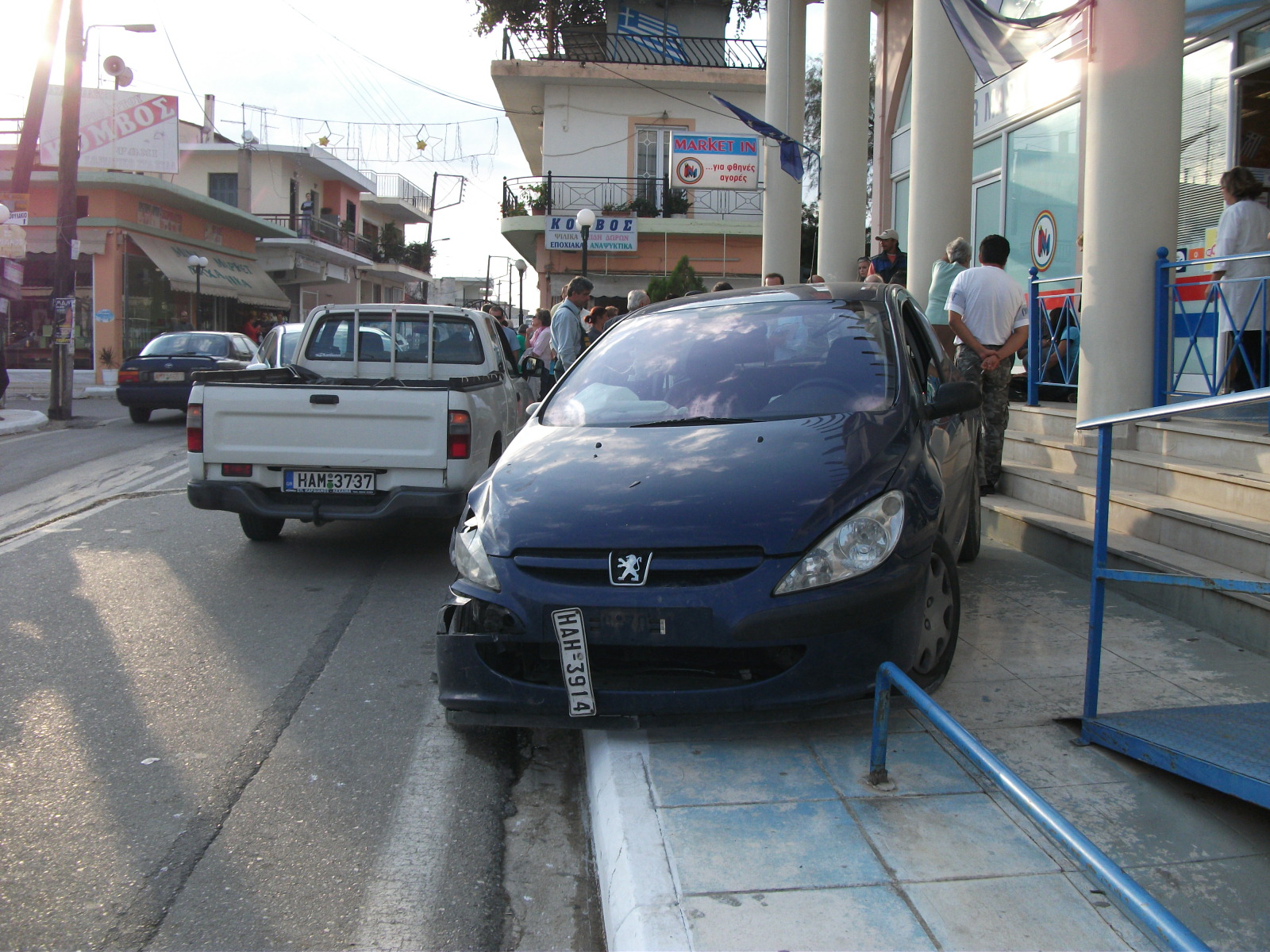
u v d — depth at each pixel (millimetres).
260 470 6352
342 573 6480
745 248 25266
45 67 16516
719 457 3783
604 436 4176
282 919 2713
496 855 3102
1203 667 4148
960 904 2523
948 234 9023
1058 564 5891
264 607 5656
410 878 2945
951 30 8828
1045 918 2469
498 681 3477
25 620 5316
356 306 8117
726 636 3238
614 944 2535
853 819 2961
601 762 3451
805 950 2340
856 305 4887
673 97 25062
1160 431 6062
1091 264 6410
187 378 15164
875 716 3158
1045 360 9070
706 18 25609
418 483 6266
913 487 3627
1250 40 8227
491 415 7055
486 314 8773
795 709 3375
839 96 12711
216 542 7324
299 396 6250
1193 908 2531
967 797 3096
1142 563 5023
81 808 3285
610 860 2832
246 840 3119
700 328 4938
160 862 2973
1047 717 3691
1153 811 3014
